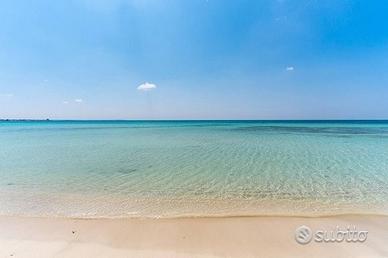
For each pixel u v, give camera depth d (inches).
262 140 966.4
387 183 346.6
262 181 363.3
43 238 177.8
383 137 1063.0
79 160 546.6
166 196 296.2
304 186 335.0
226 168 455.2
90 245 167.3
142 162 519.5
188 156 592.7
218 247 164.2
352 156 570.9
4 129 2140.7
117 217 223.3
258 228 192.9
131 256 153.6
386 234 182.2
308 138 1029.8
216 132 1537.9
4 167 475.2
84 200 280.4
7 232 187.9
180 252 158.1
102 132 1614.2
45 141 974.4
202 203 269.9
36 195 299.7
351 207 253.9
